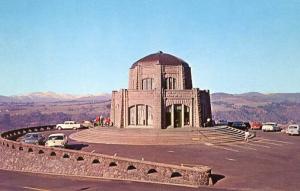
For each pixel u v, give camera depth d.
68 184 30.67
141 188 28.02
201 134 52.62
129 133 53.06
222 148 46.06
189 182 29.05
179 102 57.38
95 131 56.88
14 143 45.50
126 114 58.84
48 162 40.25
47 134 64.62
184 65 62.53
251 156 40.41
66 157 38.59
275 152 43.12
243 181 29.25
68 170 37.81
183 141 50.34
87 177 34.53
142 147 47.03
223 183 28.84
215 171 32.91
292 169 33.66
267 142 52.06
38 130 71.81
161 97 56.59
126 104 58.94
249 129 72.00
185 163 36.44
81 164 36.62
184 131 53.22
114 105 64.19
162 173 30.48
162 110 56.56
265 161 37.53
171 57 62.69
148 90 57.59
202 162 36.94
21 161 44.06
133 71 63.28
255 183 28.55
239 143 50.69
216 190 26.80
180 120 57.62
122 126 59.06
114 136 52.75
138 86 61.59
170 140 50.38
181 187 28.12
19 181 32.69
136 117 58.41
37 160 41.72
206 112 62.06
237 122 70.94
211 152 42.97
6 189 28.97
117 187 28.69
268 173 32.00
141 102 57.94
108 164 34.12
